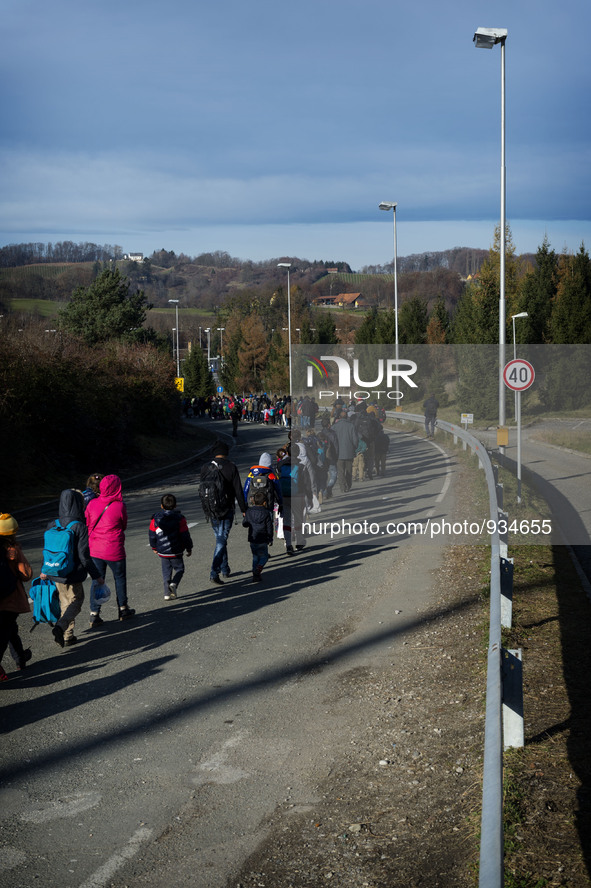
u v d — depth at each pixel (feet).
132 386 111.55
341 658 23.65
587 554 37.47
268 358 294.05
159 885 12.59
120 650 25.34
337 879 12.51
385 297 642.22
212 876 12.80
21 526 52.03
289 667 23.09
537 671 20.61
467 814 13.98
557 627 24.50
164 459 99.66
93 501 28.45
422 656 23.16
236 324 370.53
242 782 16.20
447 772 15.83
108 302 200.64
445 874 12.30
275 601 30.63
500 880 7.89
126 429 93.09
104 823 14.66
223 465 33.32
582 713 17.74
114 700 21.04
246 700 20.72
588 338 157.17
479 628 24.93
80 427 80.23
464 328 153.38
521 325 160.04
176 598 31.48
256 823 14.51
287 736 18.39
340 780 16.07
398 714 19.15
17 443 68.44
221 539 33.68
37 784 16.34
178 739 18.44
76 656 24.98
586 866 12.00
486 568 33.37
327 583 33.12
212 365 341.21
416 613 27.73
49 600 24.82
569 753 15.75
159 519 30.68
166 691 21.57
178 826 14.48
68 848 13.79
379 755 17.06
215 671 23.02
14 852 13.67
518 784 14.57
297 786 15.93
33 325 99.19
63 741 18.49
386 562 36.40
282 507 39.19
